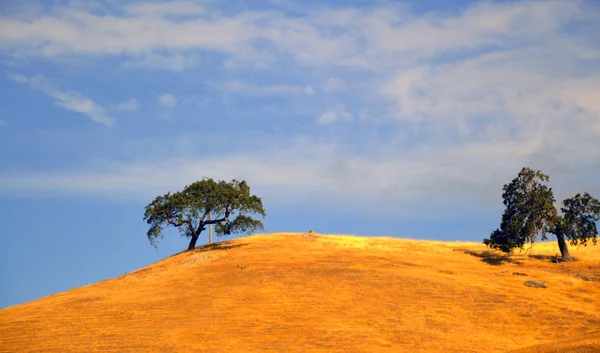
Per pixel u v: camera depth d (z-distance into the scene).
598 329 43.66
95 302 53.50
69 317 49.56
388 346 41.12
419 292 51.44
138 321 47.19
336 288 52.59
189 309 49.22
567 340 38.50
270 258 64.56
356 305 48.56
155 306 50.62
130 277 65.81
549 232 65.88
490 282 55.22
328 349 40.59
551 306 48.72
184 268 64.25
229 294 52.44
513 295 51.25
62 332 45.91
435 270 59.66
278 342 41.91
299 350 40.47
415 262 63.16
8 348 43.06
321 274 56.94
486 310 47.78
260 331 43.94
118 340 43.38
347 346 41.09
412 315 46.47
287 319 46.09
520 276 57.31
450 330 43.97
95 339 43.88
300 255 65.62
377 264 61.16
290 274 57.34
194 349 41.06
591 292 52.66
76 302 54.06
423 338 42.41
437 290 52.03
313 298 50.31
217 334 43.62
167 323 46.31
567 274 59.44
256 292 52.47
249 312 47.81
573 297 51.25
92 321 48.00
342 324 44.94
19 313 52.62
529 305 48.84
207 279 57.81
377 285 53.19
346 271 57.88
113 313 49.66
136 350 41.28
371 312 47.09
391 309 47.62
